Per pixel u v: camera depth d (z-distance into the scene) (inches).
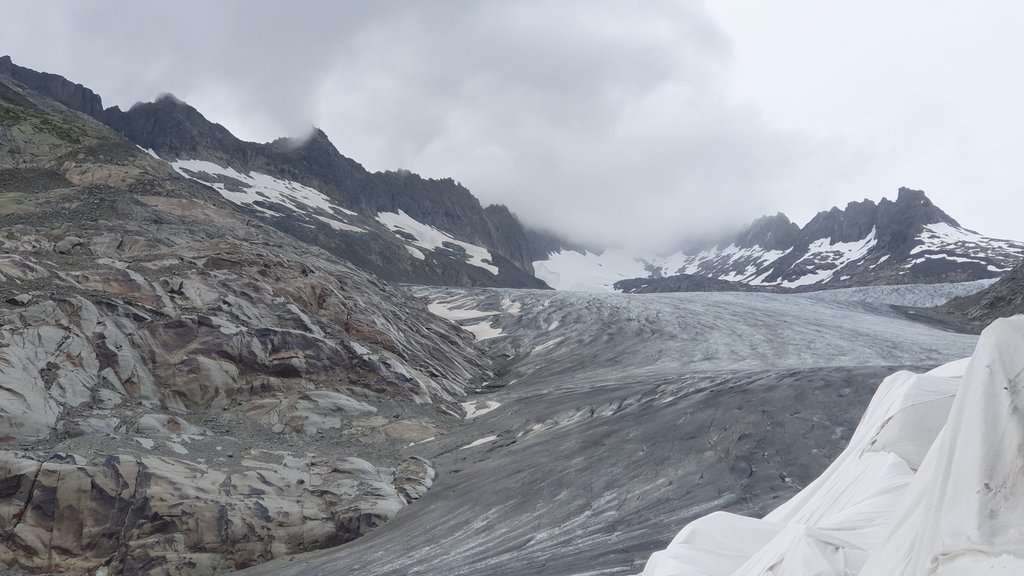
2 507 653.9
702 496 671.8
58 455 692.1
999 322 147.9
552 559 576.7
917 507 161.2
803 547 242.5
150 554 652.1
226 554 674.8
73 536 654.5
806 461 721.0
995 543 123.6
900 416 367.6
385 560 640.4
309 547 706.2
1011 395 137.0
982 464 133.6
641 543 580.7
